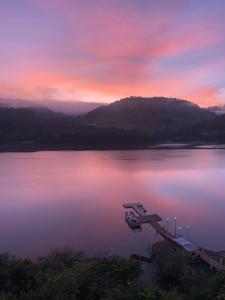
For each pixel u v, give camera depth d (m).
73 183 134.25
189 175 152.62
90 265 33.41
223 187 122.25
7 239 65.50
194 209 89.56
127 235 67.12
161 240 62.81
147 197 106.50
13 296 25.89
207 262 47.56
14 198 105.69
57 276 28.62
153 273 44.38
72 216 83.19
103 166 188.62
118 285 29.33
